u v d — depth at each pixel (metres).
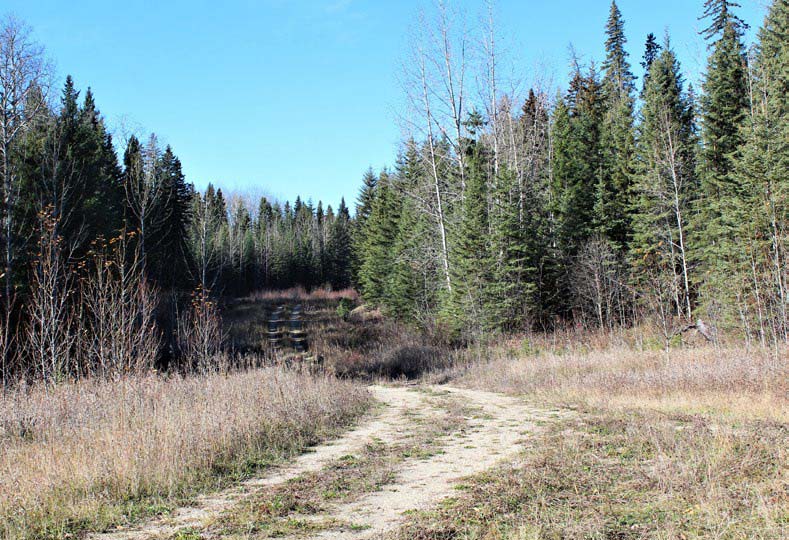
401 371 30.75
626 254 34.03
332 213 116.44
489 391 21.75
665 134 32.50
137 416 11.77
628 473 7.94
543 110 39.84
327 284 90.88
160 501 7.54
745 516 5.88
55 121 27.97
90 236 28.92
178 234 48.09
